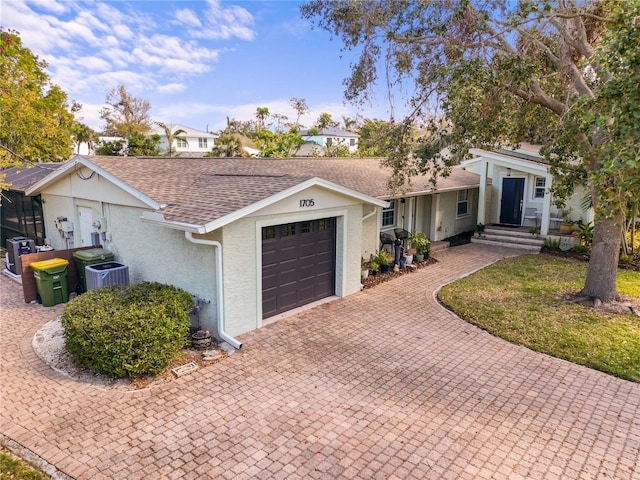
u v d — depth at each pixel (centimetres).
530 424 545
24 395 607
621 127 588
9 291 1108
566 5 1012
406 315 944
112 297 743
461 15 926
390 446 498
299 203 899
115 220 1019
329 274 1054
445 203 1798
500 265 1398
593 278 1009
